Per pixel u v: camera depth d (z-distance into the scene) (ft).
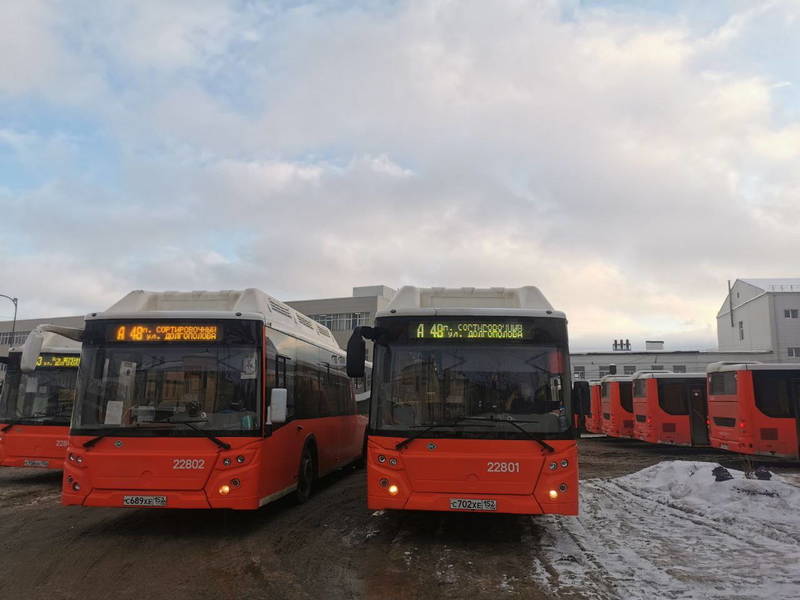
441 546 24.93
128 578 20.62
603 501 35.06
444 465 23.90
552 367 25.02
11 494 38.60
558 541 25.72
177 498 24.66
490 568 21.85
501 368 25.04
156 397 25.95
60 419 42.55
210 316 26.94
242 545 24.91
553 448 23.95
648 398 70.38
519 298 27.78
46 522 29.25
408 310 25.95
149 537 26.17
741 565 21.86
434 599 18.72
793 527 27.37
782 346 186.70
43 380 43.24
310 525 28.53
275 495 28.17
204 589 19.54
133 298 28.63
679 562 22.38
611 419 82.38
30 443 42.04
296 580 20.51
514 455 23.81
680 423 68.74
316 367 37.35
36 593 19.11
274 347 29.14
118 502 24.70
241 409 25.90
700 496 34.01
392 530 27.63
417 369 25.18
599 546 24.82
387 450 24.34
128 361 26.40
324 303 220.43
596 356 200.34
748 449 53.72
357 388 49.60
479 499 23.65
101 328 26.86
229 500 24.80
